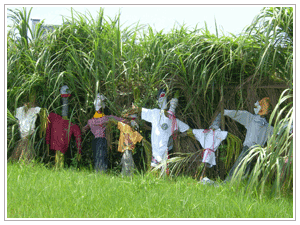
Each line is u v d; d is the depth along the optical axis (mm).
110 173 5953
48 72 6078
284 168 4602
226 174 6000
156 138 5801
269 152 4824
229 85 5996
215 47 5543
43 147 6277
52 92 5898
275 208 4102
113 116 6000
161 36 6285
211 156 5754
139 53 6340
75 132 6137
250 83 5867
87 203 3982
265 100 5762
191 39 5758
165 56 5938
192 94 6039
